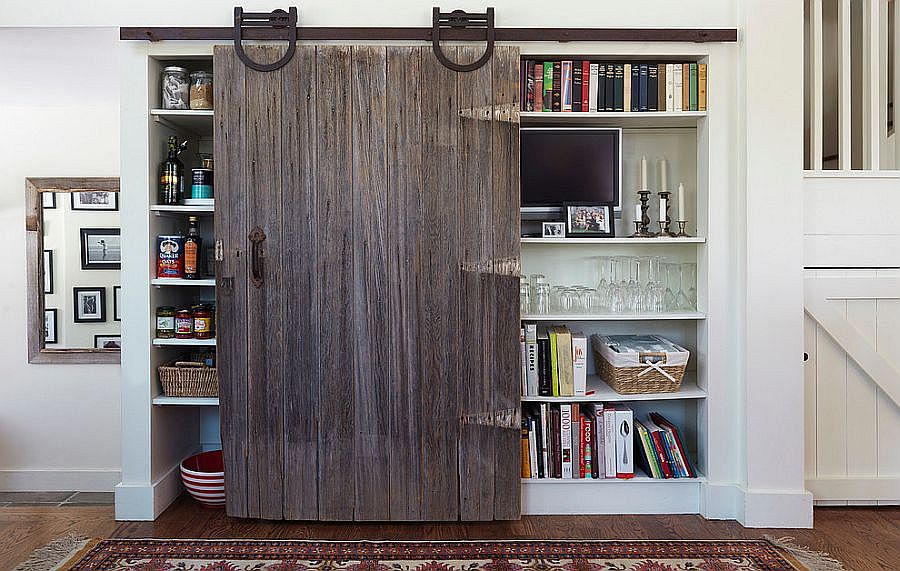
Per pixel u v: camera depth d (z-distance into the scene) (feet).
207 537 10.54
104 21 10.75
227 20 10.88
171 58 11.20
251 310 10.84
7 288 14.89
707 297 11.21
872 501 11.57
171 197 11.31
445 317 10.84
